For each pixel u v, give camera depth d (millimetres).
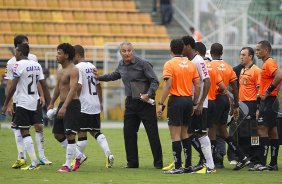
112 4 98250
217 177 35031
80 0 97438
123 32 94625
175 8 97312
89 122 38781
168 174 36188
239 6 87438
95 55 82562
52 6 95875
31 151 37875
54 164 40875
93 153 47344
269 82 38406
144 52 83688
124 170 38312
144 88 40062
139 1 99625
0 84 77312
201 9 88938
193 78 36125
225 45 84812
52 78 77625
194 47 36781
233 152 40562
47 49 81062
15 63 38062
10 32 91000
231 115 41125
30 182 32469
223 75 39469
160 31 95250
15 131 39156
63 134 38531
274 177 35312
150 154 47469
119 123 77000
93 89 39094
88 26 94188
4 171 36969
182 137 36688
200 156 37812
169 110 36062
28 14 94000
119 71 40344
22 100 37875
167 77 35531
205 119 36875
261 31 87000
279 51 81500
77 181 32969
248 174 36625
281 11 88312
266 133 38656
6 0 94375
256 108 40062
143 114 39844
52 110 38500
